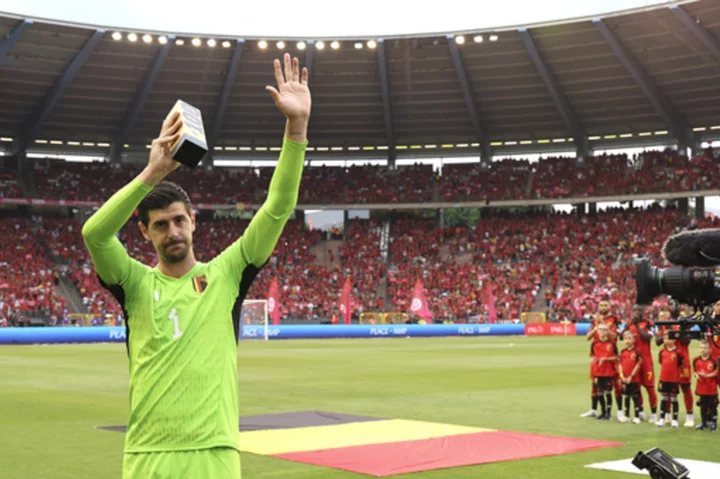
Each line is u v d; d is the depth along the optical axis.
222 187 68.56
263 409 17.55
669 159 65.00
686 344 15.02
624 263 62.12
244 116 62.81
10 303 54.34
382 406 18.12
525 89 59.34
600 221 66.62
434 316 61.06
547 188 66.94
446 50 55.31
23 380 24.59
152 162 4.05
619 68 55.25
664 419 15.02
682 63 53.50
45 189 63.31
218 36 53.16
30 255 59.62
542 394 20.67
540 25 51.31
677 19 48.53
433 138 67.62
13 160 64.31
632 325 15.77
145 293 4.41
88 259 61.91
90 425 15.04
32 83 55.00
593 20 49.94
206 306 4.39
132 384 4.39
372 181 69.88
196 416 4.23
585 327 57.41
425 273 64.69
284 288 62.44
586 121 63.38
